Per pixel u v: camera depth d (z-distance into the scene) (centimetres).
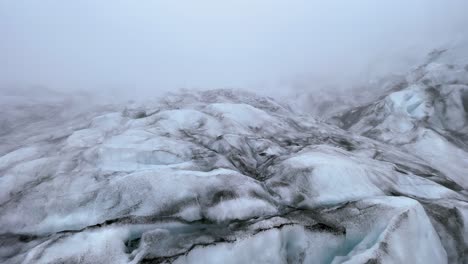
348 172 1089
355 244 800
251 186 999
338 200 976
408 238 757
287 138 1845
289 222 798
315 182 1043
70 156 1318
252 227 773
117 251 690
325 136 2030
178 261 650
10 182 1124
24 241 825
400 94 3136
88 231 741
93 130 1834
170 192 926
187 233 797
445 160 2019
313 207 948
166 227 811
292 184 1056
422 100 2952
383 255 684
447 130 2611
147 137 1503
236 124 1858
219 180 994
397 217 791
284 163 1211
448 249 859
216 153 1366
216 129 1767
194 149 1391
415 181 1216
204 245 692
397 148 2284
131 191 938
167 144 1394
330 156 1267
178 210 870
